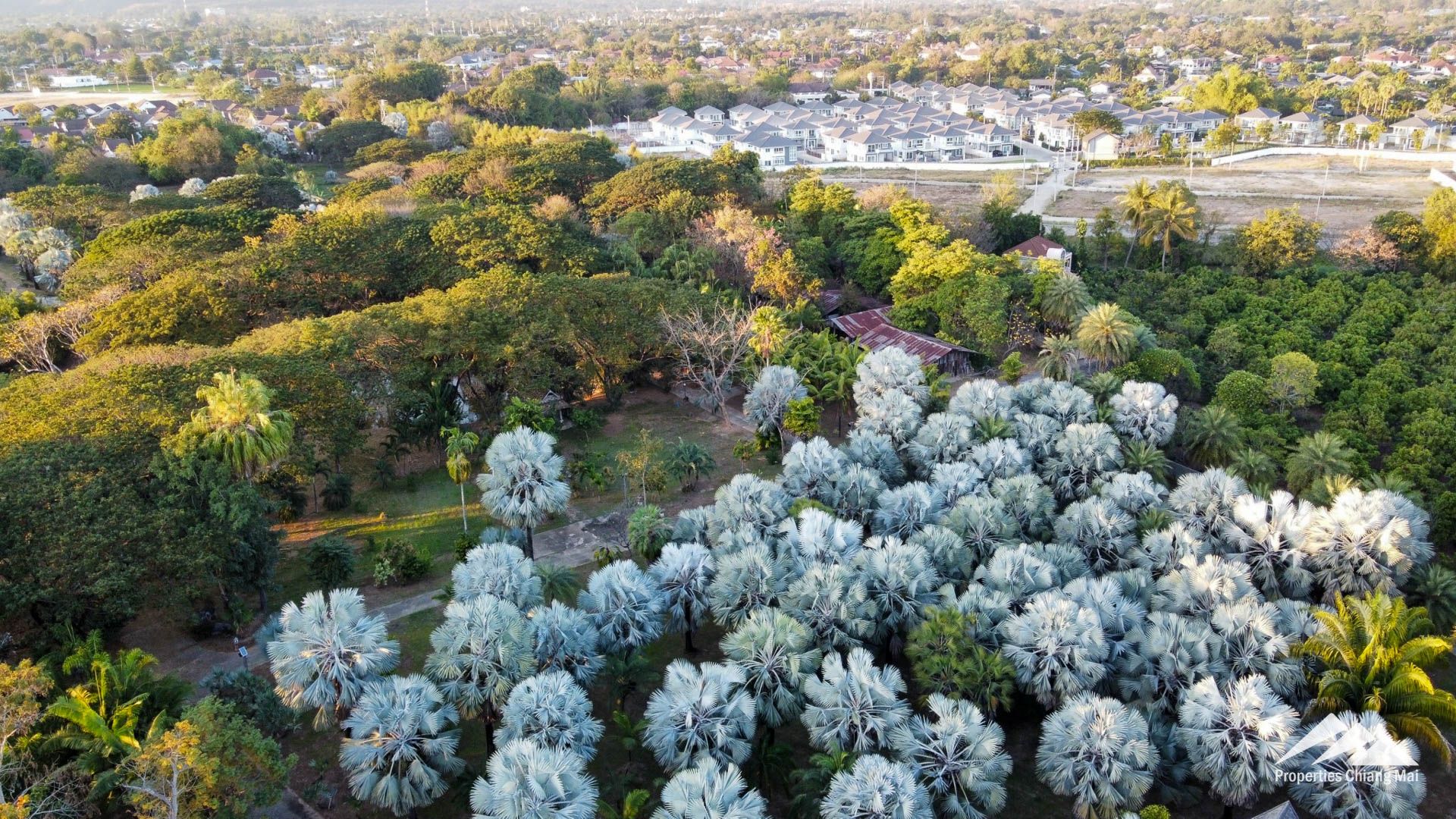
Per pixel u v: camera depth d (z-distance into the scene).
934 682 41.50
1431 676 48.41
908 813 33.66
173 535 48.06
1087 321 81.94
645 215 117.00
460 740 44.53
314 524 64.69
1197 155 195.50
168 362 66.69
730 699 39.88
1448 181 160.62
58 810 32.97
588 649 43.66
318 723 41.38
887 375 71.94
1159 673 42.12
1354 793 36.84
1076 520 54.16
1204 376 85.19
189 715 34.44
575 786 34.00
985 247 117.88
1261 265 108.44
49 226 122.75
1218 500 53.91
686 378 87.75
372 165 163.38
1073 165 192.25
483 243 98.62
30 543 45.66
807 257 108.56
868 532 58.06
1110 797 36.97
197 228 109.12
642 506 64.00
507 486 55.62
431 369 75.25
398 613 54.34
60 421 56.75
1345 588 48.97
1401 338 88.00
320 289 92.44
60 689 40.00
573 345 79.25
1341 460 61.97
